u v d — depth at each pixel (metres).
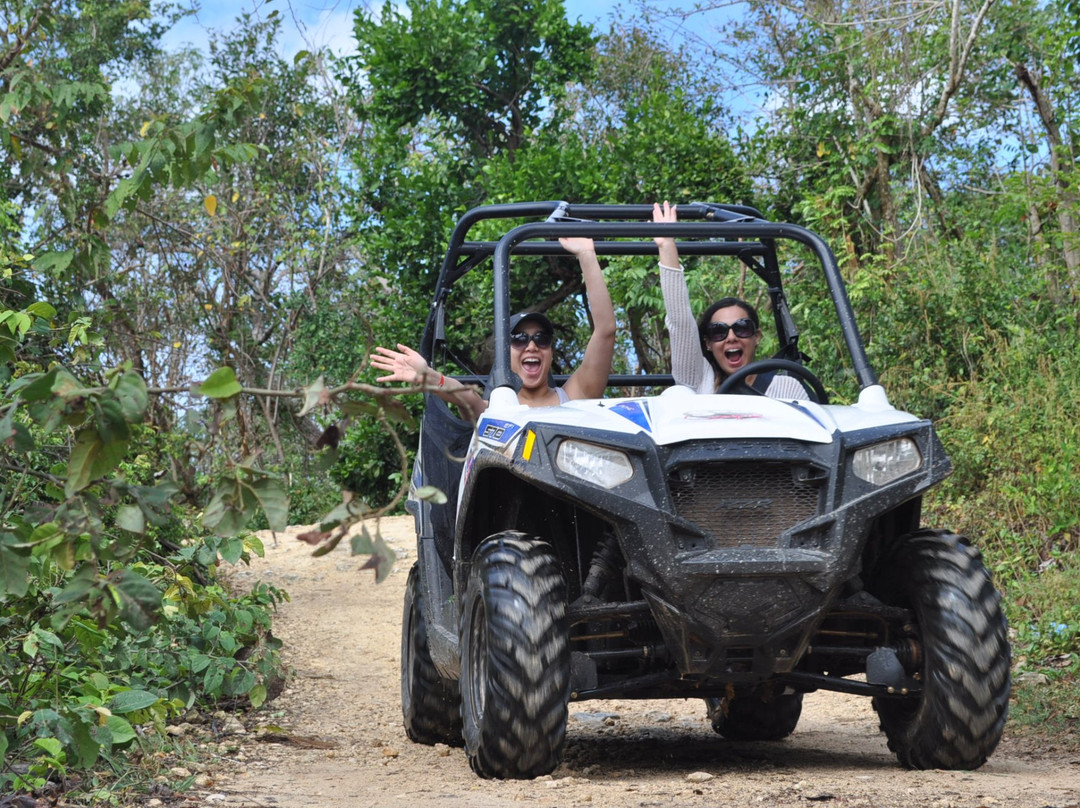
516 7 19.58
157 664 5.12
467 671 4.09
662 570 3.70
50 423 2.33
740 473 3.82
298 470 16.27
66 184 3.94
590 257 5.22
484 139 19.97
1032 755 4.62
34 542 2.52
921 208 13.00
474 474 4.17
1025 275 11.30
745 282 12.84
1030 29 13.12
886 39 13.58
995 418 8.79
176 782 3.99
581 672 3.91
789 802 3.40
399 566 12.55
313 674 7.89
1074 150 12.45
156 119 3.47
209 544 5.30
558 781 3.77
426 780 4.12
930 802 3.32
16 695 3.87
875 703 4.30
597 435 3.83
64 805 3.50
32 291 5.48
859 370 4.36
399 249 16.59
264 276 22.67
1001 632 3.88
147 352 9.70
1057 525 7.91
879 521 4.29
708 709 5.62
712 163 15.27
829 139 14.09
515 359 4.98
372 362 4.36
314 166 23.59
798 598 3.72
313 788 4.01
